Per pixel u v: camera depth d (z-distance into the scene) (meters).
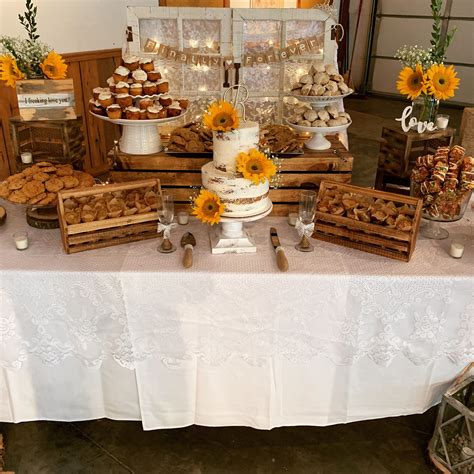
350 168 1.68
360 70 7.39
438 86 1.67
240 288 1.40
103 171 3.91
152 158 1.67
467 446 1.57
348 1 6.82
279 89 1.97
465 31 6.53
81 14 3.35
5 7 2.89
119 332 1.47
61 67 1.85
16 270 1.39
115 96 1.58
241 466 1.63
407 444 1.72
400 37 7.09
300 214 1.49
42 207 1.70
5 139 3.11
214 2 3.50
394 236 1.44
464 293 1.40
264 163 1.35
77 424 1.79
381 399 1.62
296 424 1.67
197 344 1.49
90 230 1.48
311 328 1.46
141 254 1.49
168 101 1.61
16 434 1.75
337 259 1.47
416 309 1.42
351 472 1.62
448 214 1.52
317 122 1.65
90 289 1.41
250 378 1.57
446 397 1.50
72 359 1.56
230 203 1.40
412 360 1.50
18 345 1.49
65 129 1.87
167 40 1.90
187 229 1.65
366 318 1.44
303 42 1.88
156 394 1.59
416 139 1.85
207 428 1.78
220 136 1.36
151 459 1.66
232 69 1.91
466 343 1.48
